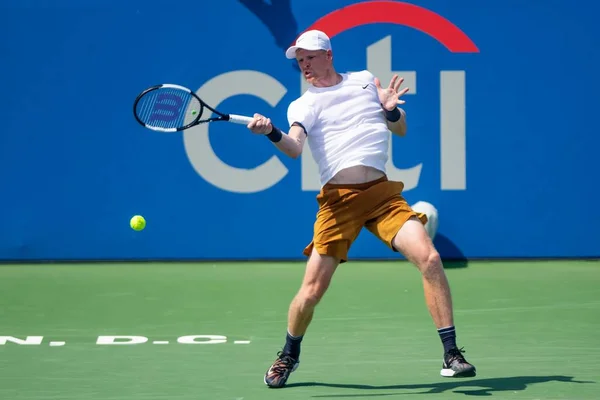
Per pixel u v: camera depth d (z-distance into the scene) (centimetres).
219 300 3388
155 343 2720
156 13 4147
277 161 4181
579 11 4138
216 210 4194
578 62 4153
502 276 3831
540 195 4181
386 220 2173
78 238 4203
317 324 2966
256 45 4150
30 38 4147
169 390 2164
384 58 4147
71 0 4134
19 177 4178
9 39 4144
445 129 4162
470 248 4194
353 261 4250
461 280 3744
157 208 4197
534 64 4153
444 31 4147
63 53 4153
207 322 3023
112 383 2236
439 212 4178
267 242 4203
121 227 4200
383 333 2825
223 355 2550
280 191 4188
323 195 2164
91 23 4141
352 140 2177
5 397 2111
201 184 4188
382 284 3669
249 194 4188
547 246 4194
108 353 2586
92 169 4184
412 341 2709
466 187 4172
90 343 2727
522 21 4144
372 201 2162
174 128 2247
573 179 4172
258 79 4156
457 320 3017
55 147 4172
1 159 4172
